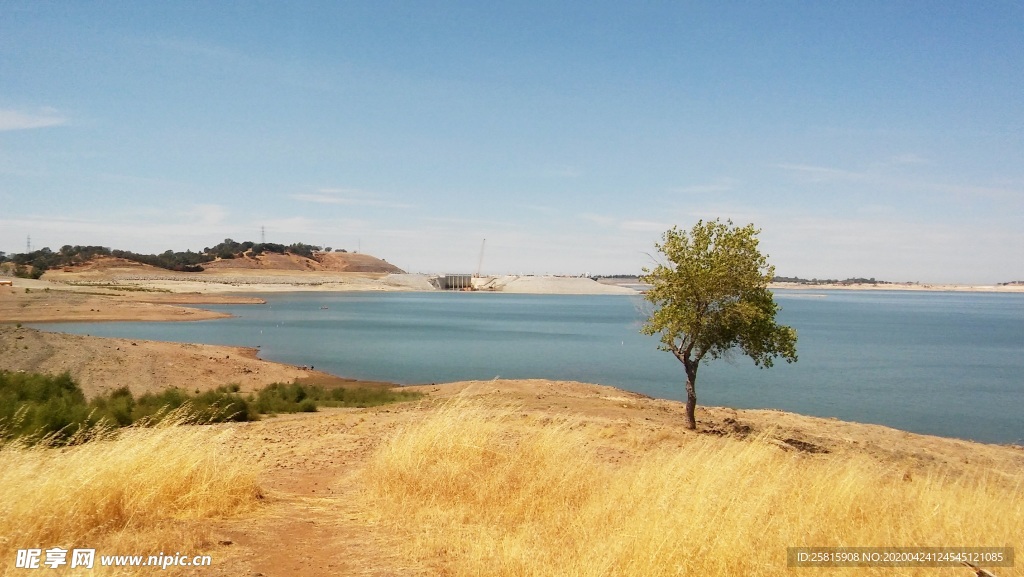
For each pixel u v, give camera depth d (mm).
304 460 12977
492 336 95062
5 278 155750
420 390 38156
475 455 9867
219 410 22172
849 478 8703
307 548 6785
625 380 53406
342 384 43625
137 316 105250
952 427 35688
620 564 5906
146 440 8656
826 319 155750
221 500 8250
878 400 44312
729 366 64312
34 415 15008
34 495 6664
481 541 6906
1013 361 69688
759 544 6234
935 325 136500
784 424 28453
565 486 8938
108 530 6758
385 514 8227
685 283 22484
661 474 8492
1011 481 15430
